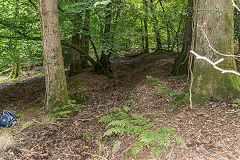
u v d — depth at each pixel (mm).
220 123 3672
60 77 5871
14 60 9727
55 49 5680
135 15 9258
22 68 17859
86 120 5340
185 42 7754
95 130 4715
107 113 5613
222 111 4016
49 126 5027
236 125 3480
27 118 5781
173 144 3406
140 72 11047
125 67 13609
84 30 9000
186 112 4359
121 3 8211
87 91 8016
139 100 6035
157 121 4328
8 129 5047
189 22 7355
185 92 4961
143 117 4684
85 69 12086
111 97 7277
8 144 4230
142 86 7207
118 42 8766
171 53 14039
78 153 3955
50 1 5395
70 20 8617
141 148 3432
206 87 4551
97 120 5242
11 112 5465
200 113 4152
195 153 3092
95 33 8828
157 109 5035
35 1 9148
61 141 4363
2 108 7734
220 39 4367
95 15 9000
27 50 10398
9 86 12117
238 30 8250
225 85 4445
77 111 5996
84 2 6879
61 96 5887
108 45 8172
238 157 2799
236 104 4035
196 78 4719
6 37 8094
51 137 4535
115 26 9383
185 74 7219
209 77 4531
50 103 5805
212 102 4398
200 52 4629
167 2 9602
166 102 5348
